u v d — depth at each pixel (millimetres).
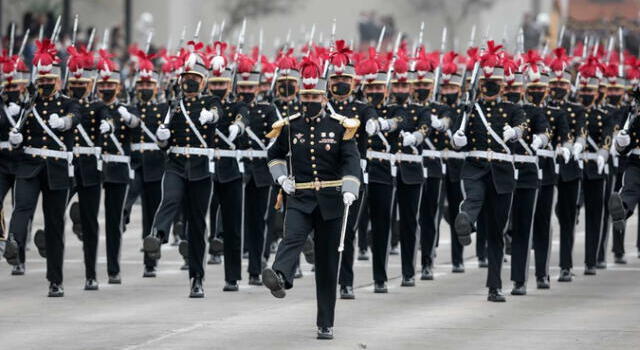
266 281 37219
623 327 41188
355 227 46812
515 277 49000
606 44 86875
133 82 63906
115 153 51812
